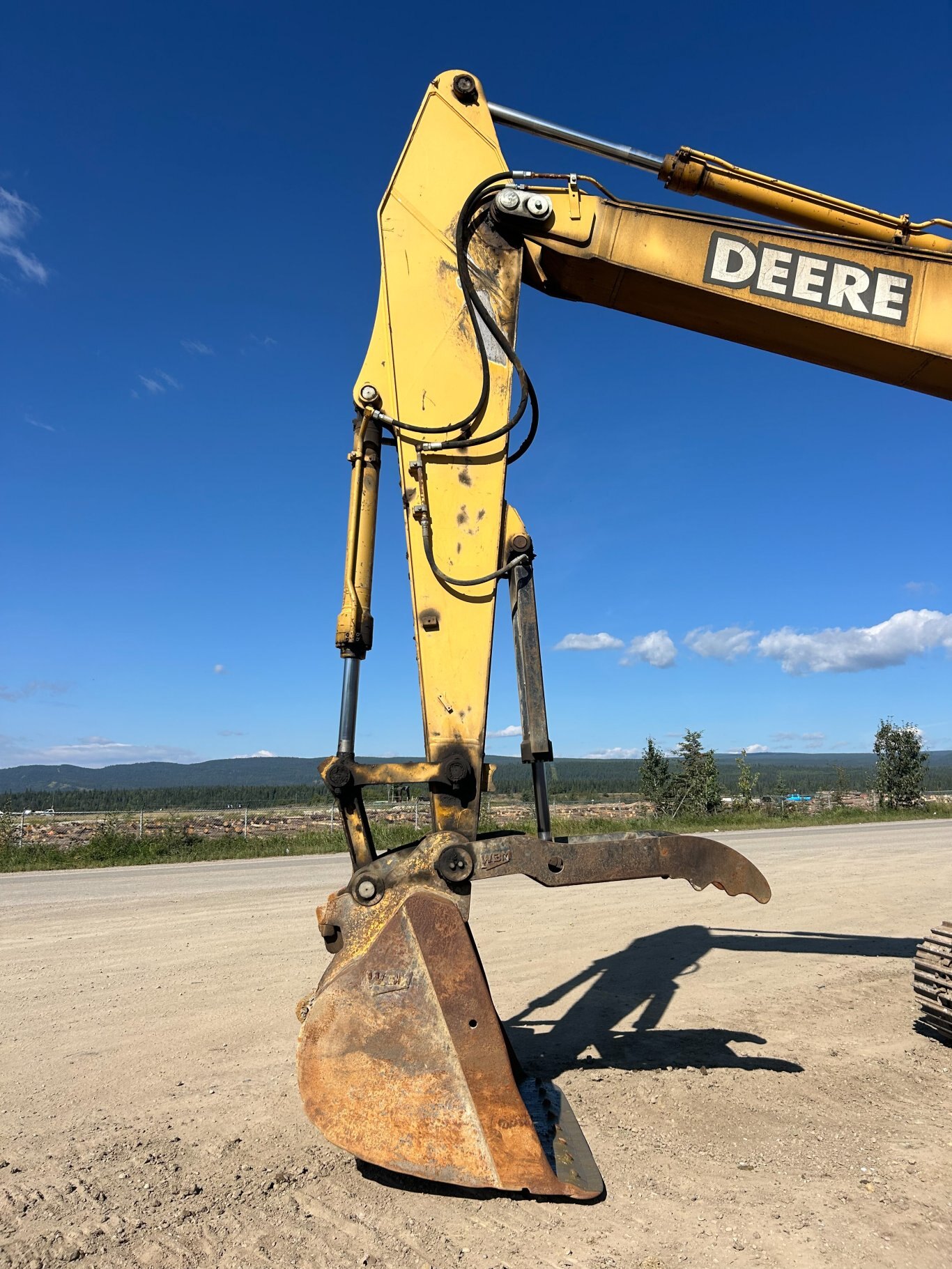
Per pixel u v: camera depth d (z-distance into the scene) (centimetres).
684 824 2281
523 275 388
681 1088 387
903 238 411
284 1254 250
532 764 354
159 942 722
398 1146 268
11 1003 539
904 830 2041
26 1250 254
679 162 398
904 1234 260
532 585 361
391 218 367
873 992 552
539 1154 273
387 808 2266
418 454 341
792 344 401
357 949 285
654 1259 245
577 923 795
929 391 408
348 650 332
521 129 390
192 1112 364
